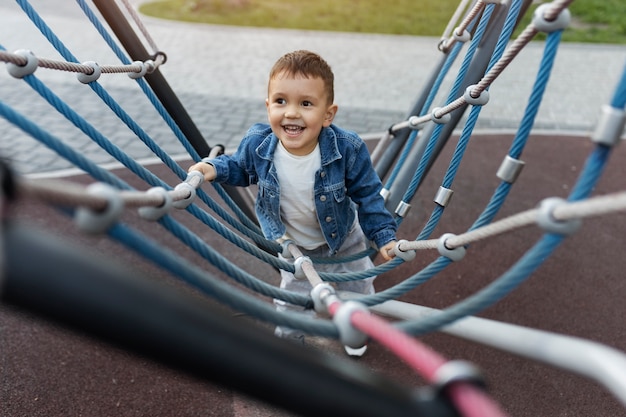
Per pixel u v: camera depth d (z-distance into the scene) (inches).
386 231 71.8
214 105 226.5
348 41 323.3
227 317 19.7
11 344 96.9
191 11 378.9
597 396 93.4
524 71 274.8
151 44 94.7
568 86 257.9
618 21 354.3
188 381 91.2
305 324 31.0
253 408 87.3
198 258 125.3
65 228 130.6
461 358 100.5
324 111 65.3
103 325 16.3
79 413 85.3
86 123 55.3
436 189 165.5
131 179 165.8
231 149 192.2
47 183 21.4
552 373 97.9
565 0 36.3
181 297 18.8
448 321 31.5
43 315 15.9
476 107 62.7
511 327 34.2
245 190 112.5
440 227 147.6
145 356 17.6
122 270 17.4
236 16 369.4
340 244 77.2
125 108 215.0
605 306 117.6
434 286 121.8
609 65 286.8
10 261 15.1
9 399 87.3
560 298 119.5
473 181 171.2
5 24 310.0
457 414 21.4
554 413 90.5
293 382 19.5
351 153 71.2
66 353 95.5
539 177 176.7
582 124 219.5
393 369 97.6
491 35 92.0
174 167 73.1
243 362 18.8
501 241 139.3
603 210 26.0
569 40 323.6
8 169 17.3
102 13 91.0
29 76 54.1
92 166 37.6
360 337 30.1
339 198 72.2
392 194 96.7
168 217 36.7
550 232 29.9
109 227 25.0
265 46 309.9
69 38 293.1
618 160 191.6
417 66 283.7
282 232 75.0
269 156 70.2
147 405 87.0
